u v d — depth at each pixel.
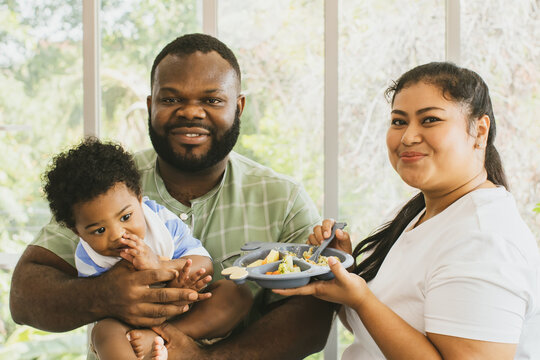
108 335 0.91
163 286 1.00
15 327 1.75
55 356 1.77
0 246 1.71
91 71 1.58
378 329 0.76
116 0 1.62
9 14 1.64
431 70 0.84
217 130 1.11
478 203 0.80
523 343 0.78
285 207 1.21
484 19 1.58
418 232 0.87
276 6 1.59
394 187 1.62
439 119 0.80
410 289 0.83
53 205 0.97
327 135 1.54
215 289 1.05
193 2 1.62
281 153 1.62
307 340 1.04
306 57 1.60
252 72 1.61
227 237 1.20
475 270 0.71
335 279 0.80
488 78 1.58
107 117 1.64
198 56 1.10
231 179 1.23
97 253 1.01
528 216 1.59
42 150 1.67
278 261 0.89
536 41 1.58
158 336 0.93
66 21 1.64
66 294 0.98
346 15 1.59
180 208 1.21
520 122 1.59
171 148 1.11
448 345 0.71
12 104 1.67
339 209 1.63
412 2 1.58
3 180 1.68
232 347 0.99
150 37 1.63
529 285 0.71
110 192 0.95
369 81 1.60
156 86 1.12
